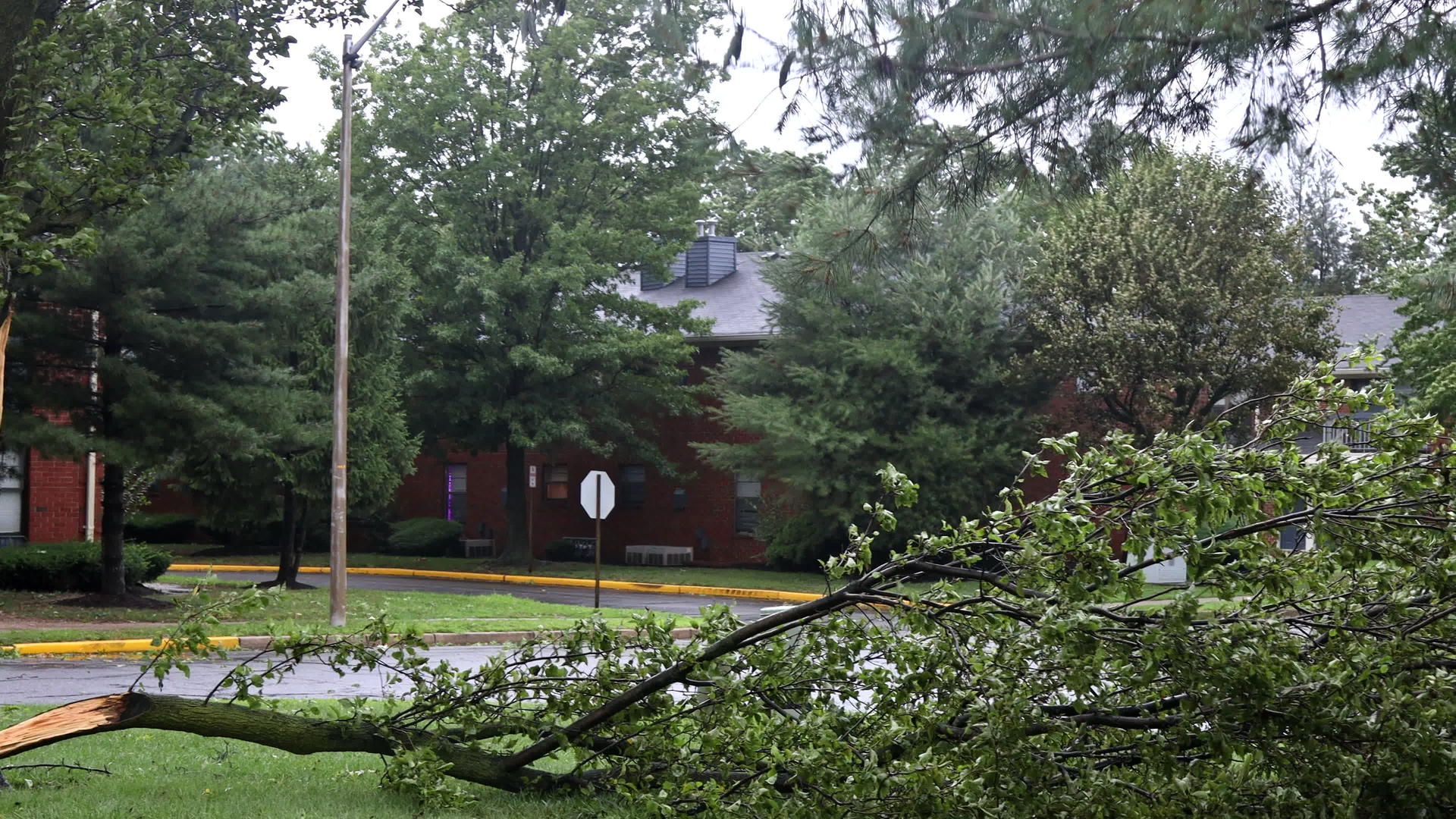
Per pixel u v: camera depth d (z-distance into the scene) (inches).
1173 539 221.3
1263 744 212.7
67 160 436.8
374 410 1010.7
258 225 860.6
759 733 254.1
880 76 273.1
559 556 1574.8
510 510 1471.5
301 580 1243.2
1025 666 222.4
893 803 228.8
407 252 1342.3
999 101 279.9
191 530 1688.0
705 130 292.2
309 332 979.3
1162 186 1194.0
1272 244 1193.4
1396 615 218.8
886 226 316.5
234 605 284.2
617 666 280.2
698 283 1643.7
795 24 267.9
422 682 297.9
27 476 1105.4
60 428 788.0
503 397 1405.0
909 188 300.8
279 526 1641.2
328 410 949.2
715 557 1524.4
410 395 1400.1
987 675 217.9
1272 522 225.1
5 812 274.1
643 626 278.2
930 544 239.6
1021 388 1266.0
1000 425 1249.4
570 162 1403.8
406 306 1039.6
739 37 271.4
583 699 284.8
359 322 999.6
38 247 364.8
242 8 539.2
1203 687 208.4
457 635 725.9
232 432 809.5
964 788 212.5
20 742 262.7
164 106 466.6
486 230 1412.4
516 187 1364.4
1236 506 218.5
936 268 1275.8
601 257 1382.9
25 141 413.7
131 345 831.7
